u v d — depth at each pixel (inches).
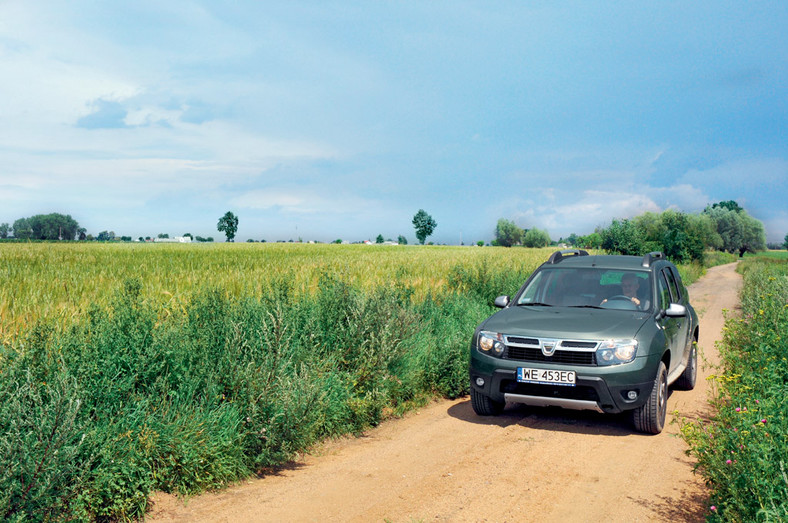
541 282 301.1
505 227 4709.6
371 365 265.6
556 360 234.8
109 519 153.2
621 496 167.8
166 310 251.1
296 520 152.8
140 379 194.4
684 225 1664.6
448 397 312.2
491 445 219.5
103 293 384.2
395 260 964.0
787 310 309.4
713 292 979.3
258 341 220.8
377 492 172.7
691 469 191.5
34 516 136.9
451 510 158.2
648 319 254.2
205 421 185.0
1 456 131.5
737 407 182.9
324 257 1058.1
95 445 157.4
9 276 505.0
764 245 4165.8
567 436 231.5
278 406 196.9
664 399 246.1
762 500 133.2
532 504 161.9
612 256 317.7
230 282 460.8
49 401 157.6
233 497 169.9
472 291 564.7
